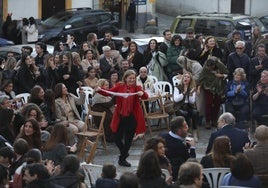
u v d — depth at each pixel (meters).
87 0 43.44
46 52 24.47
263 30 33.22
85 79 21.75
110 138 20.00
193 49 22.41
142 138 20.41
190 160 12.15
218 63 20.89
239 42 21.66
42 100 18.62
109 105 19.92
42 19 41.72
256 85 20.84
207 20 32.53
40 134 15.45
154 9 46.72
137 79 21.38
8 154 13.34
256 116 20.22
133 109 17.86
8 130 16.39
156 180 11.50
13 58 22.09
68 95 19.02
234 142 14.98
